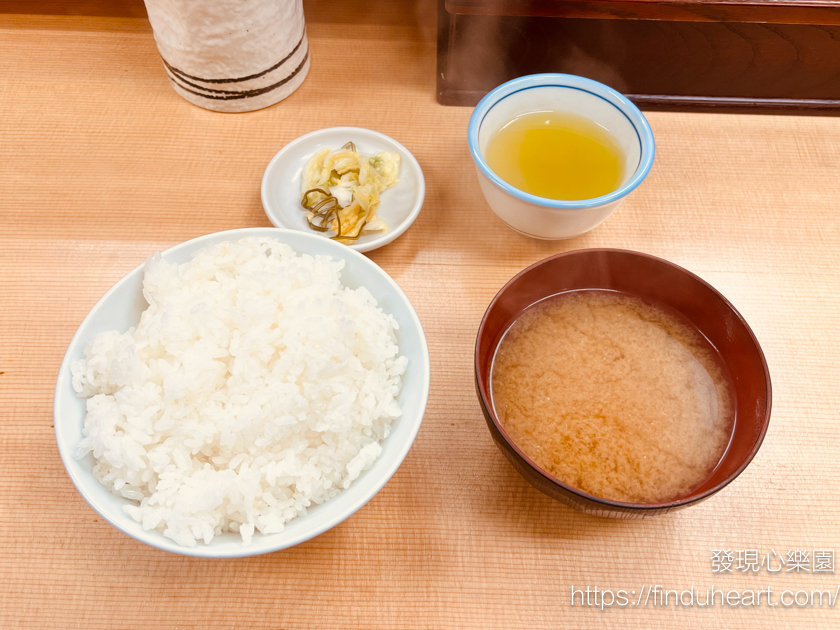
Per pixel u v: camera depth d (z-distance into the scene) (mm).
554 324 300
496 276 347
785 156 393
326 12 453
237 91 392
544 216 312
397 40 442
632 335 296
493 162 342
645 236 362
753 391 262
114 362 250
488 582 269
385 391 268
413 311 276
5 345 321
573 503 241
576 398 279
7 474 288
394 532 278
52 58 429
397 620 261
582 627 260
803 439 300
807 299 341
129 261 348
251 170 382
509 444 236
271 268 287
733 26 363
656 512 227
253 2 349
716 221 368
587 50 382
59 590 264
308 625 259
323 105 409
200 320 266
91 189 373
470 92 407
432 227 362
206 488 241
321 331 264
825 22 354
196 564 270
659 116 410
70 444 245
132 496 245
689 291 288
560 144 351
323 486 255
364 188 352
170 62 388
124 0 457
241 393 258
